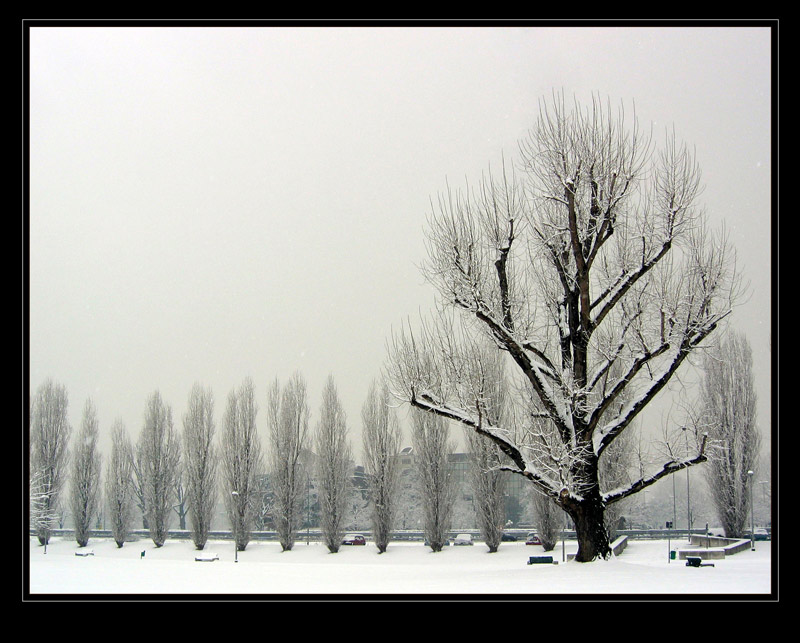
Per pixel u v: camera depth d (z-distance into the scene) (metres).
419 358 19.88
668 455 18.83
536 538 44.34
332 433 46.25
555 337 19.94
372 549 46.62
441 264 19.48
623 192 18.97
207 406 49.72
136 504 56.56
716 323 18.39
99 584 15.46
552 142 19.64
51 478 46.84
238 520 47.56
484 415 19.02
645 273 19.16
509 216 19.55
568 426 18.41
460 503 55.53
